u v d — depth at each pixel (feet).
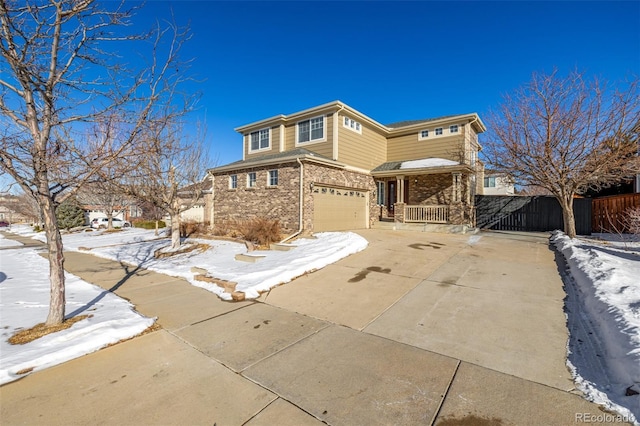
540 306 15.51
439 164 47.52
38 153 12.57
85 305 16.87
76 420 7.94
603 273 17.69
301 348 11.96
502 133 38.11
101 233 67.51
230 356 11.35
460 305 15.99
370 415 8.14
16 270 28.91
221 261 28.68
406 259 25.93
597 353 10.96
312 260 24.39
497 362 10.66
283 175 41.09
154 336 13.11
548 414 8.02
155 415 8.13
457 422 7.82
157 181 33.91
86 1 12.57
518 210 47.67
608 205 41.70
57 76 13.24
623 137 32.09
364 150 51.16
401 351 11.60
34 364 10.43
